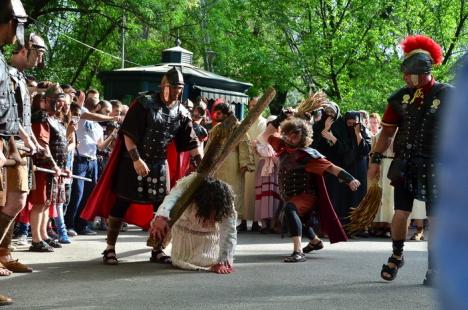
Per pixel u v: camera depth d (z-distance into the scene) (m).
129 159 8.26
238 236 12.26
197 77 18.89
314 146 12.67
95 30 29.42
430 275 7.24
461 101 1.30
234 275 7.78
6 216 6.87
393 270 7.44
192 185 7.86
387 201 12.77
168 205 7.86
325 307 6.15
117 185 8.33
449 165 1.30
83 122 11.48
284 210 9.09
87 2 27.44
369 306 6.23
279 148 9.26
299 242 9.03
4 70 5.94
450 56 31.14
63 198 9.95
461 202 1.28
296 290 6.93
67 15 29.11
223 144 7.80
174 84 8.25
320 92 10.37
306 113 10.25
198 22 30.00
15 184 6.80
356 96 30.09
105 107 12.26
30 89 9.81
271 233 12.84
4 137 6.01
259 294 6.68
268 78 30.69
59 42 29.91
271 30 31.42
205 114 13.94
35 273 7.62
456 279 1.27
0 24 6.07
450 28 31.28
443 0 31.12
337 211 12.46
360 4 29.91
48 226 10.36
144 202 8.30
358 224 7.95
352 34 29.78
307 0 29.98
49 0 26.66
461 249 1.27
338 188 12.48
